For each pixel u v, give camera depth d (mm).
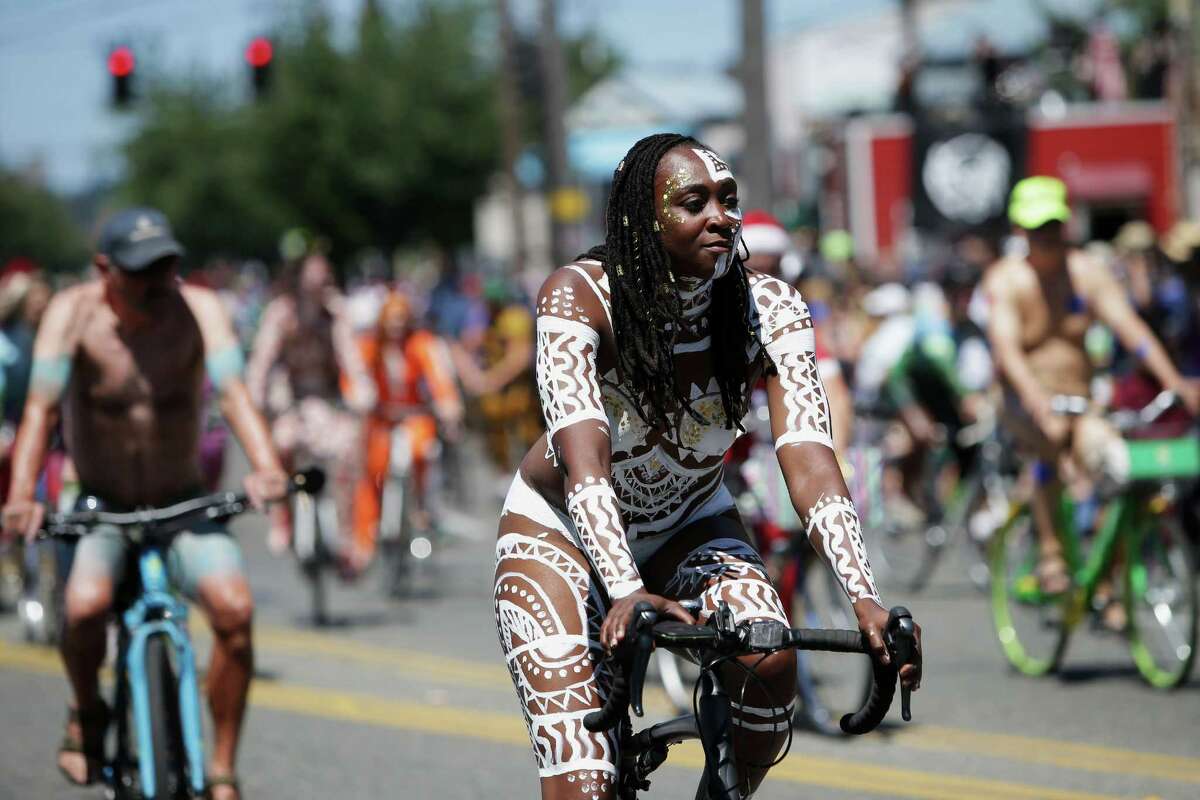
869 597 8062
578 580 8828
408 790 14734
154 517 12734
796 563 17172
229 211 127875
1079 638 21875
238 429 13195
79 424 13383
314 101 111938
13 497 12594
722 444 9141
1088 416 18906
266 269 128125
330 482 28578
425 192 112312
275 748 16453
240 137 124125
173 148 131500
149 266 12914
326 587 27812
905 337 27969
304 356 27141
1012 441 22656
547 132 60188
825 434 8805
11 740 17000
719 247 8531
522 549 8945
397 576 26359
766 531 17141
